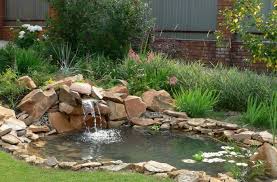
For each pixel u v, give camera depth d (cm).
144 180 531
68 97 844
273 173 599
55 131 818
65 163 586
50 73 1055
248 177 589
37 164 595
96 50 1237
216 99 960
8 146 665
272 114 829
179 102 925
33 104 834
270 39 841
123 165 589
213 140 793
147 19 1316
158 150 726
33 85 886
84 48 1243
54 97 847
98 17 1244
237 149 711
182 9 1495
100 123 872
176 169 580
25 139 735
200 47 1419
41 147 724
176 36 1510
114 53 1237
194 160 667
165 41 1409
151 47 1348
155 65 1062
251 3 841
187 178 543
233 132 806
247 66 1303
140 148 737
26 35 1325
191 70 1047
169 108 932
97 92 884
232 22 866
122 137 807
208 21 1443
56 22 1270
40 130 804
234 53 1350
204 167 635
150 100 930
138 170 575
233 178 580
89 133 830
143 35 1287
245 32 864
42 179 530
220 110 959
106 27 1234
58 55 1202
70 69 1095
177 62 1130
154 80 1022
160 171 568
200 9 1459
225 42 1340
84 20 1250
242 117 888
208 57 1404
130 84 998
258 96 926
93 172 563
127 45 1259
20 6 2047
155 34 1491
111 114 891
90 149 725
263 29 845
